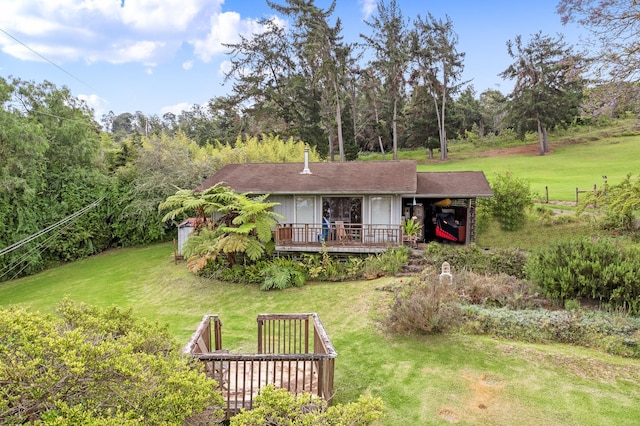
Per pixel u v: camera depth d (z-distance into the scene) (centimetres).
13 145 1931
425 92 4772
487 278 1201
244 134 4553
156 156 2347
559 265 1108
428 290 1049
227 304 1334
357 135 5072
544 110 4453
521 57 4478
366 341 959
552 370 790
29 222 2034
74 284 1736
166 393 414
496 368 805
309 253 1595
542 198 2308
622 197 1603
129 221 2333
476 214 1833
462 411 680
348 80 4409
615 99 1235
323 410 466
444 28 4428
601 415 655
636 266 1005
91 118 2578
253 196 1695
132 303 1425
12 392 351
